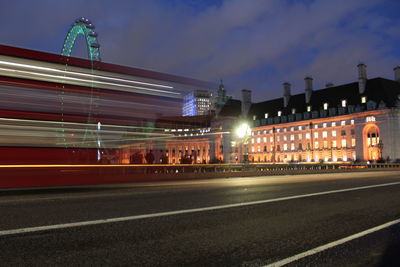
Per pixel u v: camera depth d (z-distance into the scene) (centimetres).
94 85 1605
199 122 2130
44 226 593
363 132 8412
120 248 473
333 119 9175
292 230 604
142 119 1862
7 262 407
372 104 8319
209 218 690
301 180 1919
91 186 1520
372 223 679
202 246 491
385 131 7962
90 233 549
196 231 578
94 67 1623
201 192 1191
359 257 458
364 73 8938
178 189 1320
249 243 513
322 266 418
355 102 8900
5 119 1287
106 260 421
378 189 1322
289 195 1099
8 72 1305
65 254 441
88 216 694
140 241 510
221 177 2345
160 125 1966
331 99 9656
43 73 1414
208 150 9819
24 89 1345
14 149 1325
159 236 541
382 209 851
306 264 423
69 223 622
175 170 2227
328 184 1570
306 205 886
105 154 1684
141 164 1916
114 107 1688
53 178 1448
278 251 476
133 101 1773
